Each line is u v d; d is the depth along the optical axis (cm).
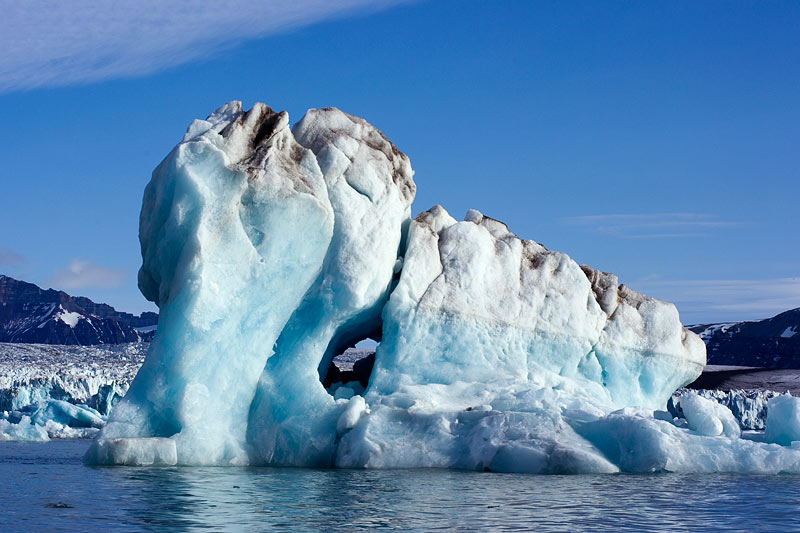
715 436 1981
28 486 1542
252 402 2047
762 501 1468
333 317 2145
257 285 1984
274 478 1702
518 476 1806
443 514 1291
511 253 2492
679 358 2653
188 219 1945
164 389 1903
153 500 1380
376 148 2364
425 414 2022
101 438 1891
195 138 2078
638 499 1479
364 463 1936
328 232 2067
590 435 1970
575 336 2473
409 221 2466
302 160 2128
